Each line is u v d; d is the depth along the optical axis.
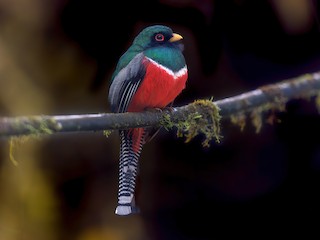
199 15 12.10
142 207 12.59
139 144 6.44
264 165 13.16
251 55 12.63
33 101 11.05
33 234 11.02
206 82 12.66
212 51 12.45
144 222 12.44
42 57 11.23
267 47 12.56
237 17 12.15
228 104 6.44
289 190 13.25
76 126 5.27
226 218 13.23
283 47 12.54
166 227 12.78
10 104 10.85
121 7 11.80
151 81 6.64
